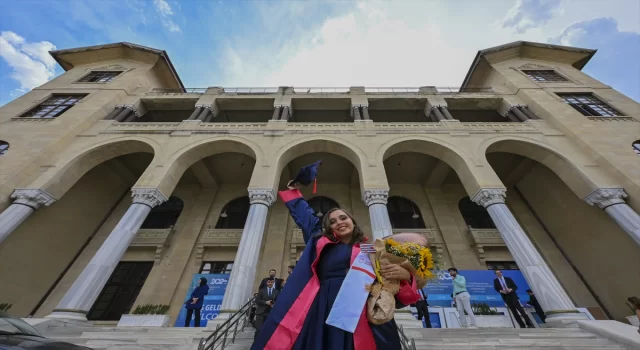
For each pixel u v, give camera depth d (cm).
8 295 1134
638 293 1147
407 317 797
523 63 1947
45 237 1276
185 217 1631
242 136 1366
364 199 1122
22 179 1091
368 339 132
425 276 156
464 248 1480
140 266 1445
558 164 1259
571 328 721
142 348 592
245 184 1803
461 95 1692
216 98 1666
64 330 723
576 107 1526
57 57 1947
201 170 1661
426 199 1747
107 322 1190
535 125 1406
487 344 616
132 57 1975
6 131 1275
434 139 1335
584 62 1962
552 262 1434
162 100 1650
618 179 1106
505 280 943
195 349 582
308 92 1739
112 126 1409
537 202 1630
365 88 1781
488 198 1090
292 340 135
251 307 749
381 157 1238
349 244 192
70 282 1331
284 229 1566
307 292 158
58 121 1366
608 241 1261
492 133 1370
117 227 1001
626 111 1430
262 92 1795
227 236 1532
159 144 1313
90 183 1507
